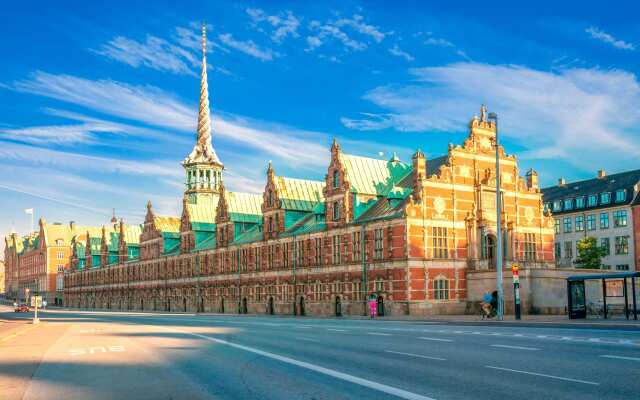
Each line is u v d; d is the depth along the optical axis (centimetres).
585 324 3728
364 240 7212
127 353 2623
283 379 1775
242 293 9769
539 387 1540
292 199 9012
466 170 7188
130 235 15388
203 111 13575
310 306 8081
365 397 1462
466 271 7000
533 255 7644
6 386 1752
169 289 12512
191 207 11969
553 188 11988
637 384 1562
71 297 19000
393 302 6731
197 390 1627
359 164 7950
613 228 10294
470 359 2097
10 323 6359
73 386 1733
